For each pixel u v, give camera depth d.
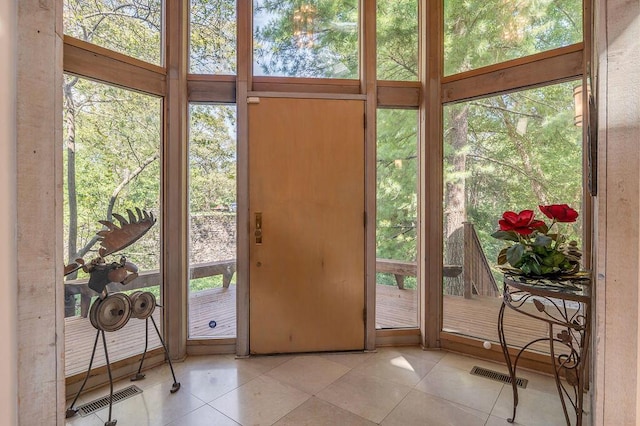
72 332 1.99
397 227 2.67
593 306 1.18
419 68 2.63
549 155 2.18
